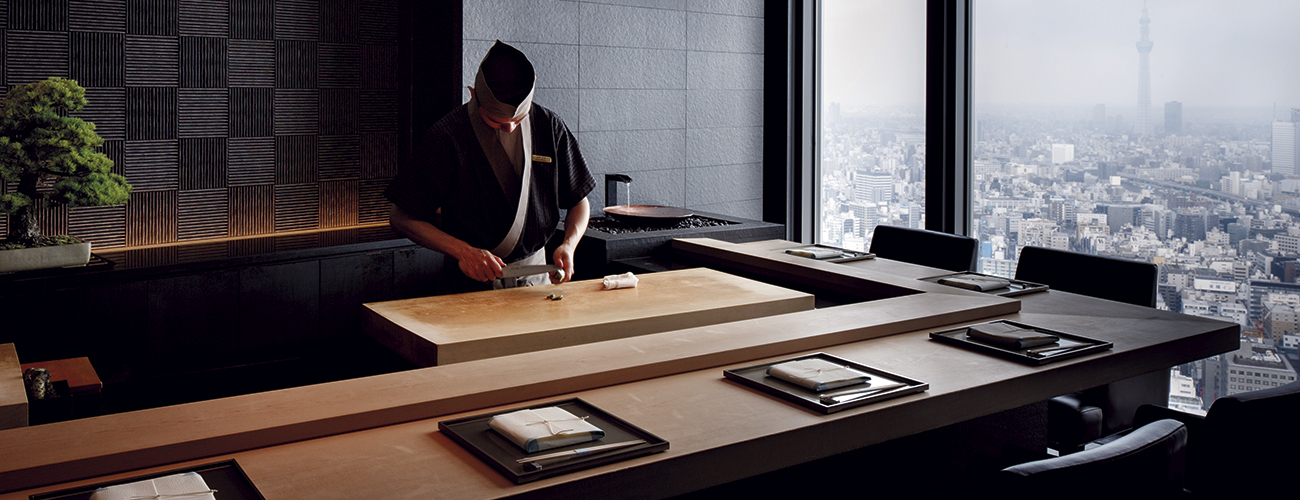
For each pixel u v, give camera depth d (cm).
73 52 365
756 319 205
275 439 130
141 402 339
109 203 324
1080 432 218
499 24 421
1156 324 214
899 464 194
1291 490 156
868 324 200
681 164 496
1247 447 153
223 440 126
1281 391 157
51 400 229
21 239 317
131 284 332
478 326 206
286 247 385
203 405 140
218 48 401
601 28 456
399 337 208
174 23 388
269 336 368
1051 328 210
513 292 252
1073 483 121
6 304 307
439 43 423
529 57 433
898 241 342
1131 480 129
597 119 460
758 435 134
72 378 258
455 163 266
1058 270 283
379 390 149
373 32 445
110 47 373
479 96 254
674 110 489
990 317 221
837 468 183
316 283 379
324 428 134
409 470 120
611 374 161
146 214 389
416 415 142
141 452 120
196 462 124
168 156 393
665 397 154
